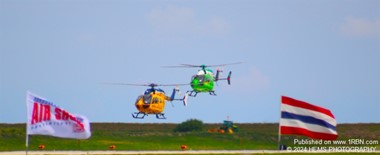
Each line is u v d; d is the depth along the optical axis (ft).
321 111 484.33
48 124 429.38
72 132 431.84
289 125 485.15
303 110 484.74
